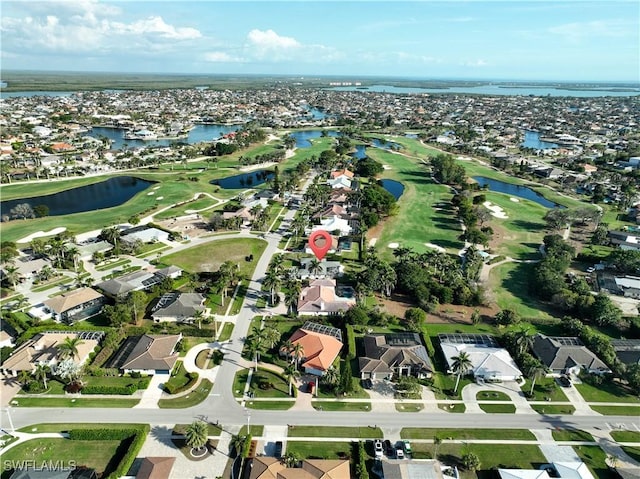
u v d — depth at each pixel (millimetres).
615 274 144500
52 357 95312
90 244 152375
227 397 88375
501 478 70750
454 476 71812
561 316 121812
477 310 124000
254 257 153500
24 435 77812
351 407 87125
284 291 130500
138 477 68062
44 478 66312
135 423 81000
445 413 86438
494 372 95250
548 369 97250
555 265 140000
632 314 122250
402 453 75500
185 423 81438
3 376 93188
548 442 80125
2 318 112062
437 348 106812
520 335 100000
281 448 76750
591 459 76812
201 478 70125
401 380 91625
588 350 101375
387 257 155500
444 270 139250
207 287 130250
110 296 121438
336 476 69000
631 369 94500
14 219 183250
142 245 156000
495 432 82000
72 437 76688
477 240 165000
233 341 106188
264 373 95750
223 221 177125
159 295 124000
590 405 89938
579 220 195000
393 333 110062
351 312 112875
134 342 102562
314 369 95562
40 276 131875
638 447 79750
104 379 92625
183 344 102375
